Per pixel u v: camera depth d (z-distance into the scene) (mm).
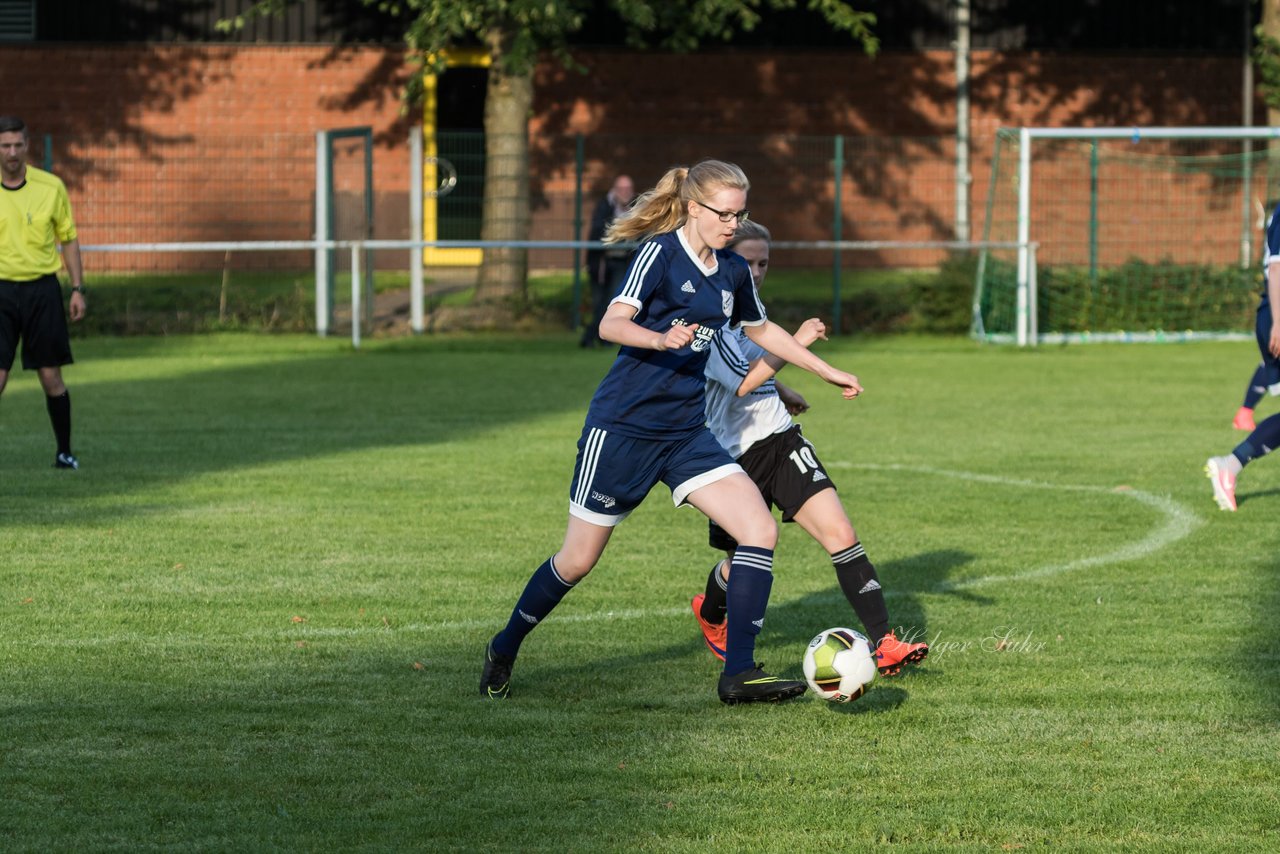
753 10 103562
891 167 98500
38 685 20641
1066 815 16141
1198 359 67562
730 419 21047
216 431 46094
